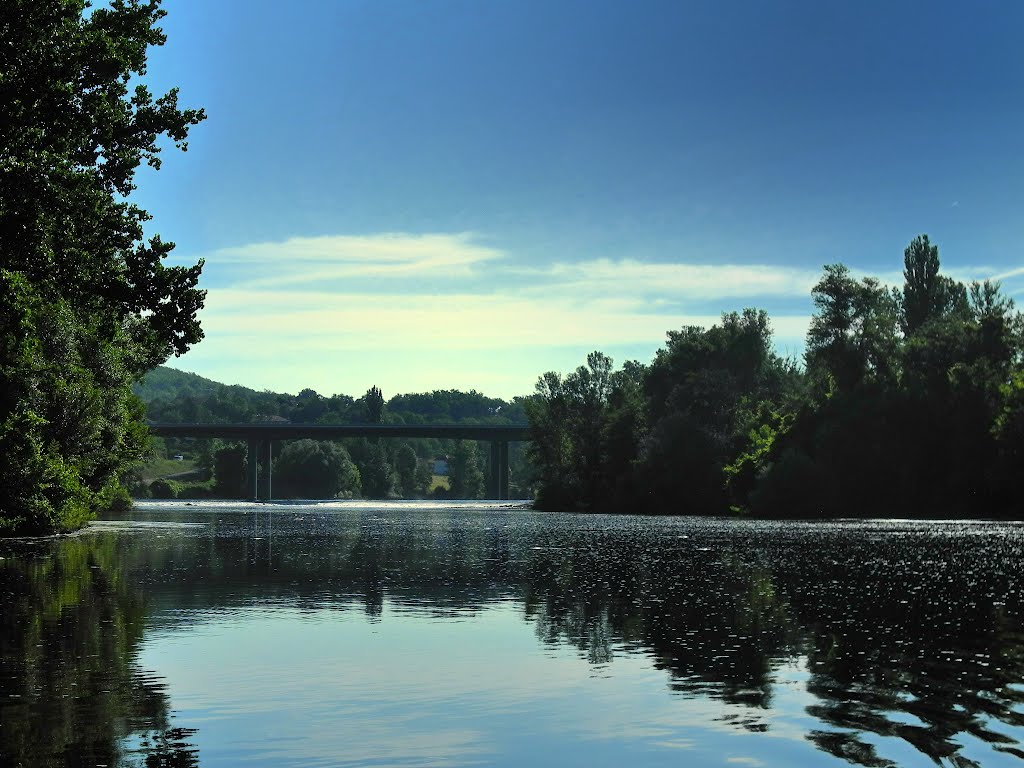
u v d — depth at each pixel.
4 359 57.03
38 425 66.12
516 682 18.80
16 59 28.86
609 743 14.48
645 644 23.17
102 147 33.62
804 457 118.50
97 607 29.56
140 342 37.53
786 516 118.56
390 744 14.45
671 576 41.19
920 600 32.28
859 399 121.44
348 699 17.34
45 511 67.25
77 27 31.09
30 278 31.97
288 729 15.26
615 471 162.75
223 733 14.99
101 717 15.95
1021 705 16.64
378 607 30.06
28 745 14.24
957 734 14.80
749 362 159.88
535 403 190.75
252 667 20.17
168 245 35.22
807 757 13.65
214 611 28.83
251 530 84.00
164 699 17.25
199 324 35.53
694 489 141.62
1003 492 110.00
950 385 117.62
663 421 146.88
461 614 28.56
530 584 37.44
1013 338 120.38
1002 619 27.50
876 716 16.00
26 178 28.61
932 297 157.25
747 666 20.36
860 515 117.06
